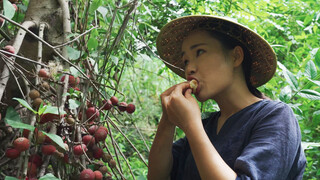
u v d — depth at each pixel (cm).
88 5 148
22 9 162
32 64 138
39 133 111
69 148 120
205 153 94
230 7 237
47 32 141
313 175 271
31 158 119
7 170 133
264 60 122
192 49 113
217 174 90
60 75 127
